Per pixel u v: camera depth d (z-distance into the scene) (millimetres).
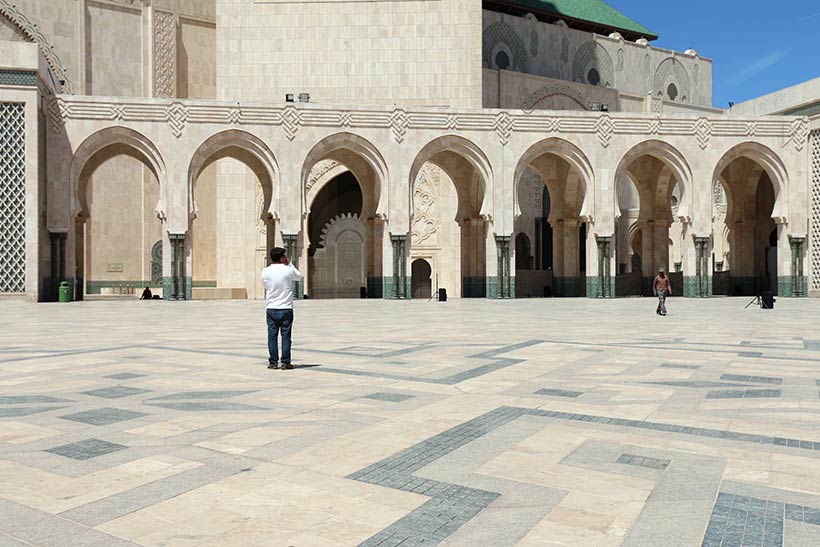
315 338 12000
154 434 4895
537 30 45750
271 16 34625
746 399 6242
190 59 40250
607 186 29781
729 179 35156
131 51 38125
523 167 29688
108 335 12562
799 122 30359
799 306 23438
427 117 28922
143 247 38906
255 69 34594
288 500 3521
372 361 8898
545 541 3020
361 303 26344
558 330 13703
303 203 28438
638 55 51281
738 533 3094
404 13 34750
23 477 3885
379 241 32344
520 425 5215
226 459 4254
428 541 3020
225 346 10672
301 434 4910
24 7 34781
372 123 28656
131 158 38750
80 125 26859
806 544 2971
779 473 3984
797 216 30328
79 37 36375
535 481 3850
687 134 30047
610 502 3510
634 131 29875
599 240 29844
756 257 35156
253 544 2973
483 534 3094
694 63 54688
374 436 4859
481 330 13711
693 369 8148
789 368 8227
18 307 22969
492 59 43656
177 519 3258
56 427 5109
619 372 7922
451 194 34719
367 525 3195
